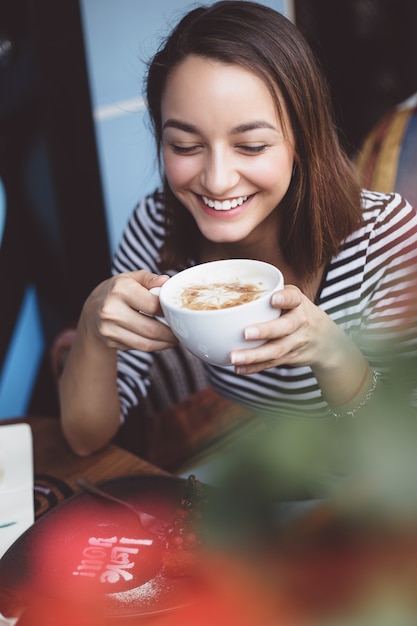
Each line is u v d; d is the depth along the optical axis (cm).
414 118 175
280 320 90
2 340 290
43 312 318
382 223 136
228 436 174
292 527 88
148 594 85
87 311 118
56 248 290
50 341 317
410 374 86
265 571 83
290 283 140
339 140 142
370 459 68
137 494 106
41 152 277
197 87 106
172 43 111
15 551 94
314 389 141
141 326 105
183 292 95
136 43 298
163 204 142
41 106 269
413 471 65
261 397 147
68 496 110
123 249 161
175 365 172
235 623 78
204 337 89
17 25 264
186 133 110
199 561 87
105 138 300
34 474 117
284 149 113
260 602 79
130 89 301
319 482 116
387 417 74
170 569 87
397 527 64
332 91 131
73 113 276
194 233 144
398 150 174
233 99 106
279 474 79
